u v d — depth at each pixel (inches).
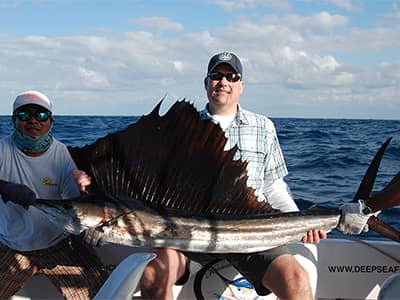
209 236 112.0
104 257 130.1
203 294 123.3
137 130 111.1
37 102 114.0
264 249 115.3
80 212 104.6
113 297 65.9
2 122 1091.9
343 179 333.1
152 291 109.3
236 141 134.6
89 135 720.3
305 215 117.3
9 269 117.8
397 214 211.6
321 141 631.2
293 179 334.0
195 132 112.7
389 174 351.6
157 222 109.7
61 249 122.5
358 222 114.7
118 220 106.9
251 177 133.3
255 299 125.6
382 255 130.6
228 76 135.0
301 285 110.0
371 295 130.9
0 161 117.8
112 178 111.4
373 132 859.4
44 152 119.6
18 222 118.6
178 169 112.1
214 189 114.6
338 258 131.3
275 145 139.3
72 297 118.9
